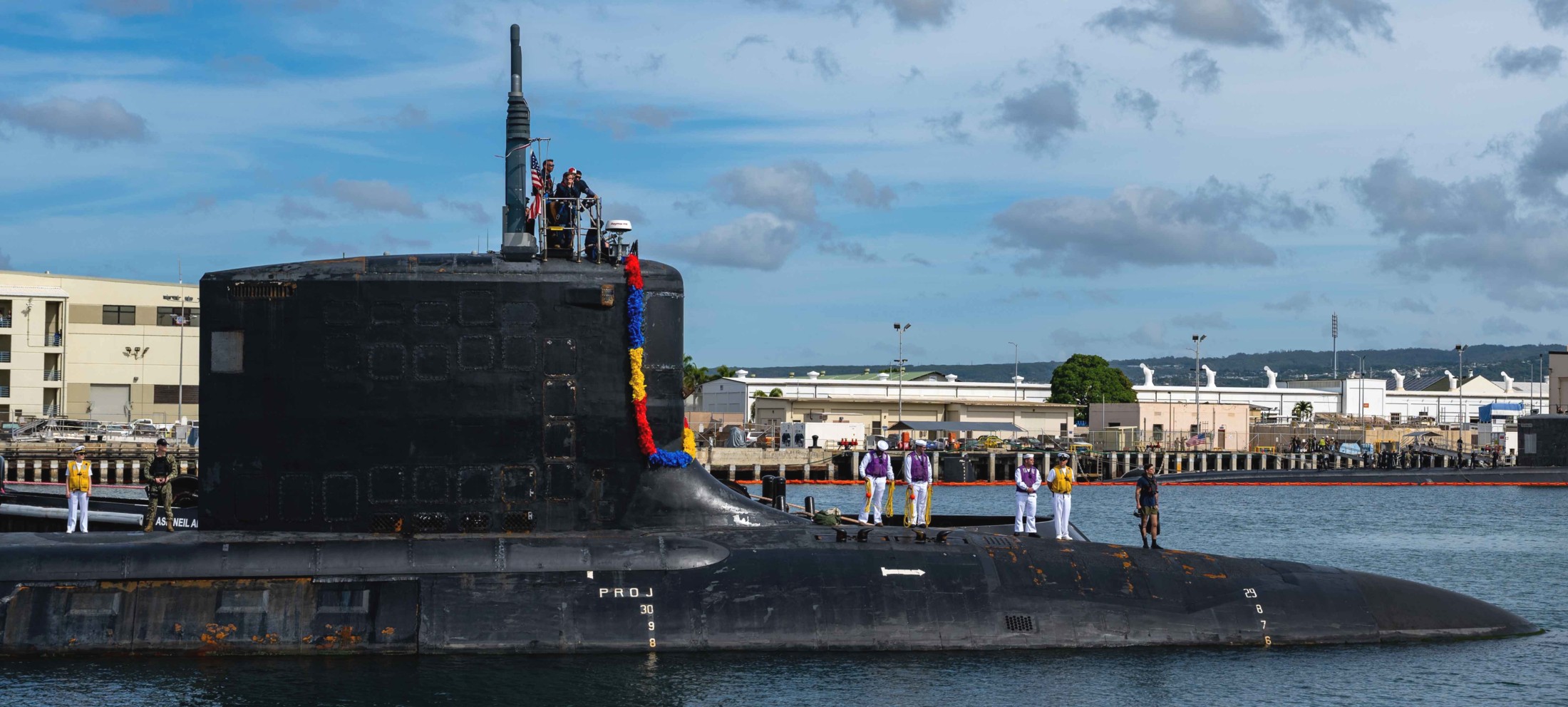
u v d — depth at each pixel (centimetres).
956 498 7725
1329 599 2245
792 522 2138
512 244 1958
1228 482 9412
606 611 1906
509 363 1923
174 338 10088
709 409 14538
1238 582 2219
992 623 2020
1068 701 1883
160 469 2397
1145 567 2183
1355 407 18588
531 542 1933
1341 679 2041
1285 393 18200
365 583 1888
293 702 1778
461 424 1920
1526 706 1948
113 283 9931
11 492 2809
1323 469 10044
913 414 12888
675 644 1908
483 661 1870
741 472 9294
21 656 1838
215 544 1892
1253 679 2016
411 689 1825
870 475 2783
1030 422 13150
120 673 1825
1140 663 2045
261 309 1898
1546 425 9700
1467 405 19562
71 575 1864
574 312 1938
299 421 1898
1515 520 6269
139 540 1930
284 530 1916
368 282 1892
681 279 2002
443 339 1909
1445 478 9375
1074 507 7075
